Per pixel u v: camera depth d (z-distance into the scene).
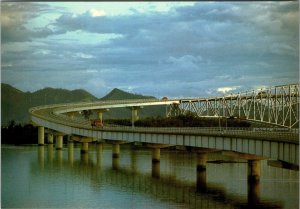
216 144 106.25
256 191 88.94
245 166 129.62
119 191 92.88
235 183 99.62
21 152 179.12
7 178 109.56
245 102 187.00
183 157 162.25
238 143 96.75
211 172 117.06
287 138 75.75
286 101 163.62
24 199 84.69
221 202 80.44
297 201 79.69
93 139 180.38
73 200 83.94
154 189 94.88
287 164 76.38
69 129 181.88
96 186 98.81
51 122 193.62
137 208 76.75
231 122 189.12
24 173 117.94
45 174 116.94
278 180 102.06
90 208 76.81
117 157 161.62
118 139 155.75
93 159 156.62
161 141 133.25
